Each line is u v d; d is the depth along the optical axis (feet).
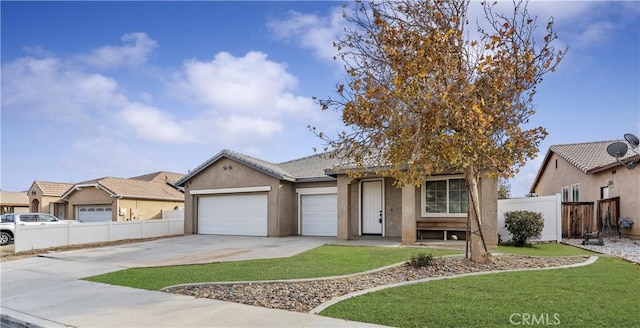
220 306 21.16
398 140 26.09
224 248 47.78
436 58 24.71
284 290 23.99
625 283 23.15
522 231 43.06
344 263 32.73
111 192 88.58
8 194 130.21
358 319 17.98
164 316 19.83
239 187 66.33
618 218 54.08
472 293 21.45
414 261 29.55
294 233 65.21
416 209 52.65
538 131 29.89
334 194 63.05
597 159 68.23
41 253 49.83
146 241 61.16
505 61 26.81
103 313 20.99
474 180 31.50
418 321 17.25
